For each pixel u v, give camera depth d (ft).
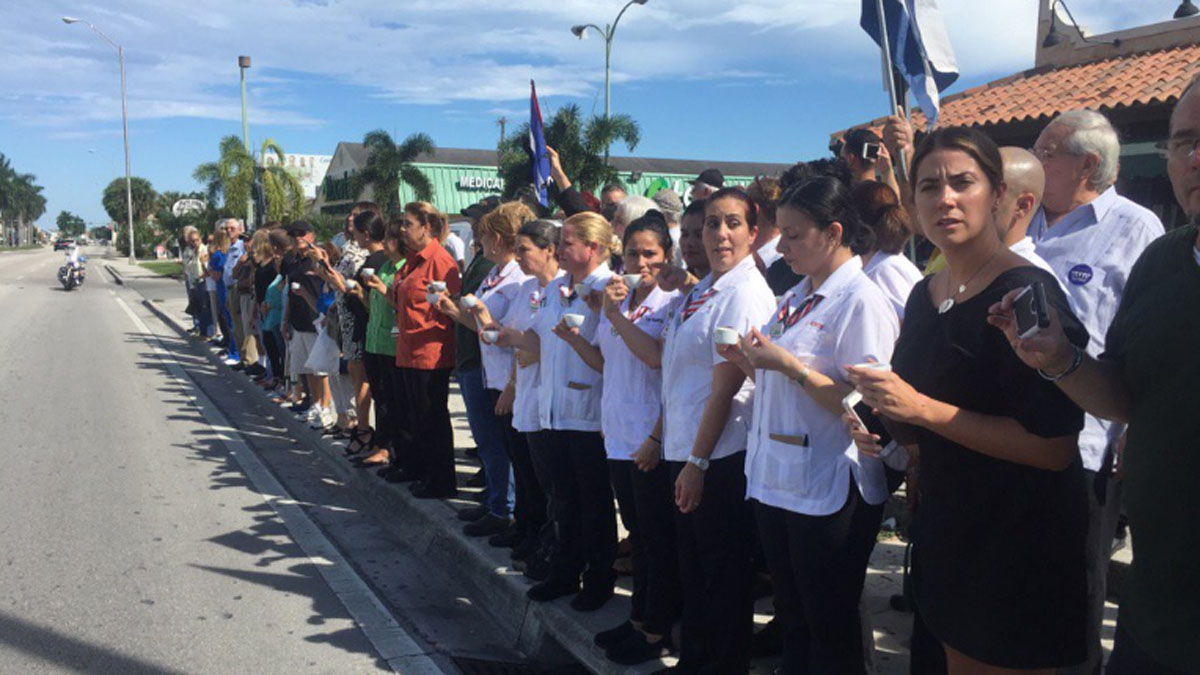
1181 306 5.44
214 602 14.25
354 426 23.31
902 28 13.32
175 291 88.99
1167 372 5.44
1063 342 5.51
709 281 10.37
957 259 6.73
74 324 55.88
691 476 9.60
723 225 9.95
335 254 26.02
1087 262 9.87
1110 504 9.53
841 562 8.32
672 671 10.69
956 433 6.32
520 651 13.38
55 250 276.82
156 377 36.11
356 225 21.70
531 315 14.64
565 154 73.92
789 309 8.95
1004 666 6.53
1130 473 5.71
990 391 6.35
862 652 8.70
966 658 6.75
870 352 8.07
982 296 6.42
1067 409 6.08
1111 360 5.96
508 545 15.80
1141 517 5.61
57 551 16.30
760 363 8.11
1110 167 9.84
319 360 23.93
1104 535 9.34
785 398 8.47
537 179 21.77
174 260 184.55
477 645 13.41
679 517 10.50
